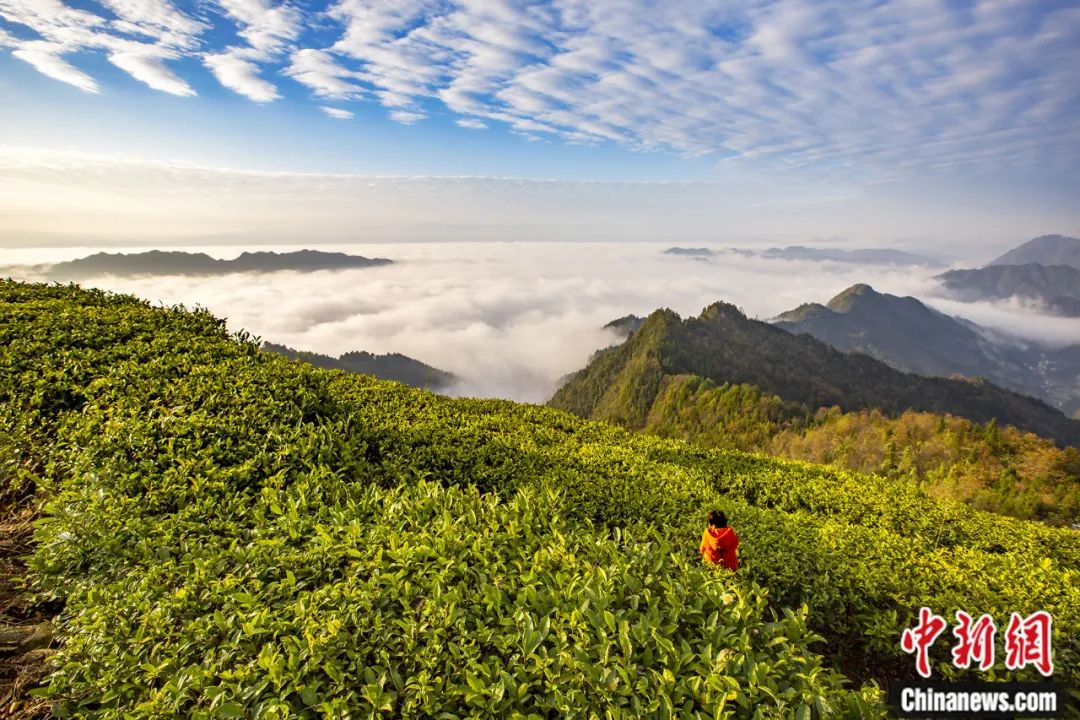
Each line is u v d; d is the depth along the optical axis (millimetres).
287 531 6695
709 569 7441
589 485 13078
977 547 15039
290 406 10969
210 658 4656
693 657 4957
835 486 18859
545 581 5961
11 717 4961
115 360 11805
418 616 5293
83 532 6305
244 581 5684
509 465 13188
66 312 14398
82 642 4961
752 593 6195
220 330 16625
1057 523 78375
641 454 18547
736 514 13273
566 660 4750
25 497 8188
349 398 16484
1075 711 7668
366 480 9719
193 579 5551
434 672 4695
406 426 14406
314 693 4332
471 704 4398
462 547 6387
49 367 10648
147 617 4996
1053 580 11883
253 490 8055
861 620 9727
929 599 10125
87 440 8484
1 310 13664
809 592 9859
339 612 5047
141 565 5918
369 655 4852
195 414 9438
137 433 8500
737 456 21734
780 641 5320
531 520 7715
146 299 18672
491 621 5344
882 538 13672
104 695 4562
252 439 9242
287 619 5121
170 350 13117
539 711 4629
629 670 4719
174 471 7797
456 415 17984
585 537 7270
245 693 4309
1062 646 9094
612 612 5512
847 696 4902
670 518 12273
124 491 7352
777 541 11758
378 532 6594
